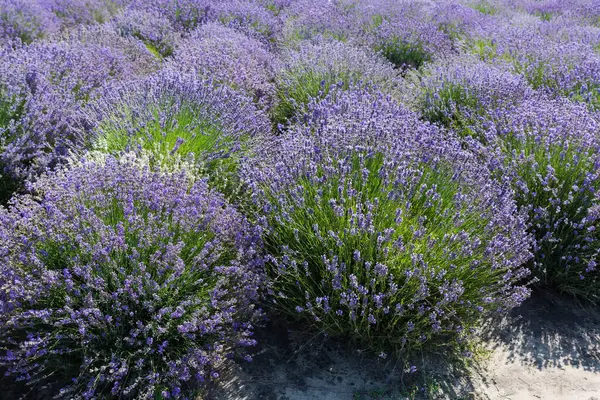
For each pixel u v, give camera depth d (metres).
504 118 4.70
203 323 2.52
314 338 3.04
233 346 2.74
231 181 3.85
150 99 4.33
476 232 3.20
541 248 3.57
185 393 2.61
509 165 3.95
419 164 3.53
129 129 3.90
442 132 4.40
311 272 3.05
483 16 10.78
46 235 2.67
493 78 5.62
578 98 5.33
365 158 3.43
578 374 2.91
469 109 5.16
